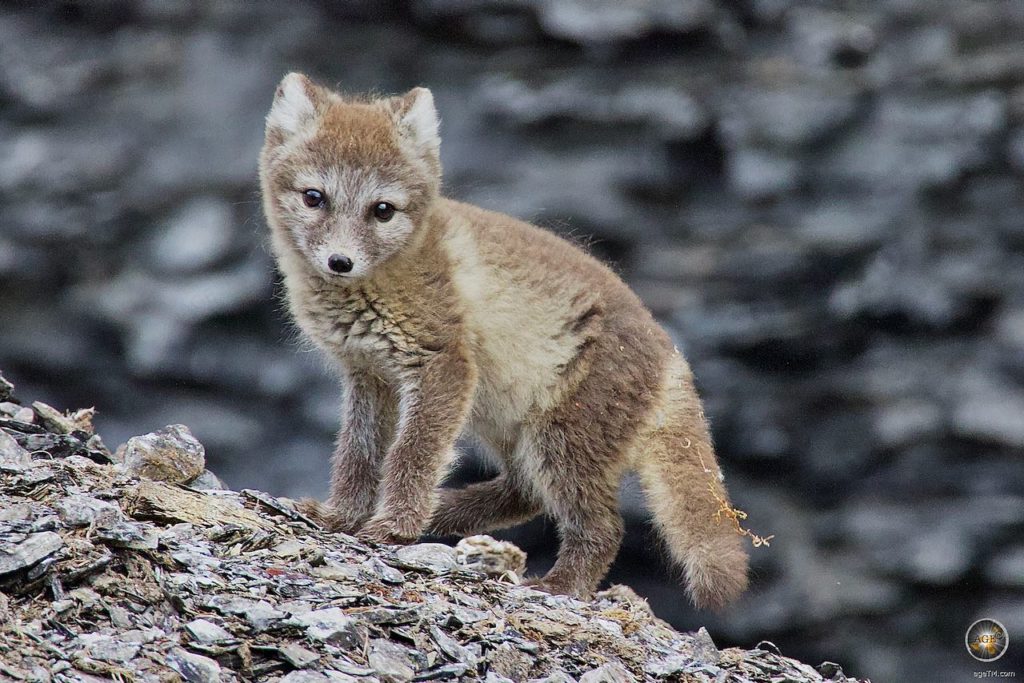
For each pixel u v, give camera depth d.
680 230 15.84
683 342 15.55
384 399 6.73
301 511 6.48
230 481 15.99
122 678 4.13
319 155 6.46
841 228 15.49
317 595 4.93
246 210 16.58
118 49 17.28
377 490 6.63
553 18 16.16
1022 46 15.52
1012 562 14.55
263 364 16.19
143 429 16.23
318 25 17.11
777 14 16.33
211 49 17.20
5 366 16.42
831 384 15.48
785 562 14.94
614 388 6.95
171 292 16.28
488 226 6.95
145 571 4.69
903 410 15.17
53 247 16.66
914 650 14.62
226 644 4.40
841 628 14.78
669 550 7.17
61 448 5.74
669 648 5.82
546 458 6.97
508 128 16.25
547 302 6.86
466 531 7.49
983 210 15.37
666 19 15.94
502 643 5.14
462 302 6.56
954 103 15.42
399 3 16.83
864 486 15.27
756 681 5.66
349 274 6.19
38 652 4.13
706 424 7.33
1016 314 15.11
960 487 14.96
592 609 6.03
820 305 15.56
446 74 16.73
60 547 4.50
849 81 15.84
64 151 16.81
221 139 16.91
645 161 15.91
